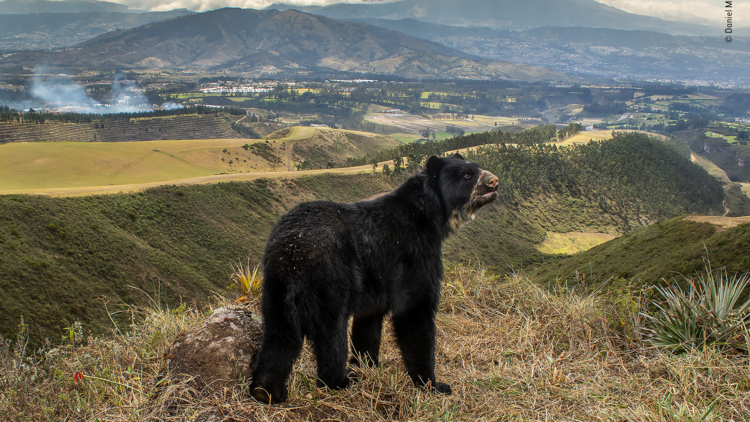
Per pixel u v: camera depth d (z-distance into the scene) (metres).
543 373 3.66
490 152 133.25
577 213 124.56
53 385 3.45
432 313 3.54
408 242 3.48
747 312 4.54
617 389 3.51
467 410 3.19
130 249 54.81
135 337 4.38
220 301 5.43
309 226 3.18
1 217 48.53
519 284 5.90
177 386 3.01
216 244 68.50
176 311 5.07
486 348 4.45
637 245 30.41
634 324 4.66
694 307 4.51
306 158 182.12
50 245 48.69
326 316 3.07
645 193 136.00
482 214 106.44
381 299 3.45
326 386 3.23
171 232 65.88
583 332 4.67
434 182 3.69
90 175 113.81
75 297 42.88
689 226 28.11
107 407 3.20
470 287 5.88
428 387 3.46
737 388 3.40
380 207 3.52
